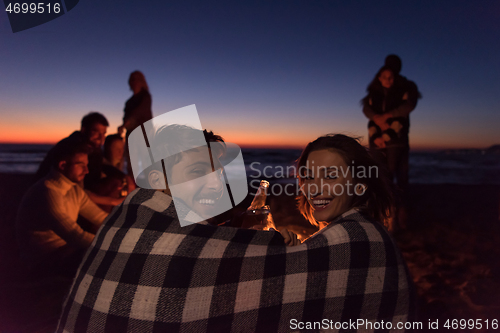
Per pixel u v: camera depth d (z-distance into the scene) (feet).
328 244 2.55
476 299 7.29
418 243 11.20
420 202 19.26
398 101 12.44
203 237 2.44
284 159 58.29
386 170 3.13
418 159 53.47
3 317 6.25
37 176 8.64
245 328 2.35
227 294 2.34
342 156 2.98
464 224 13.78
